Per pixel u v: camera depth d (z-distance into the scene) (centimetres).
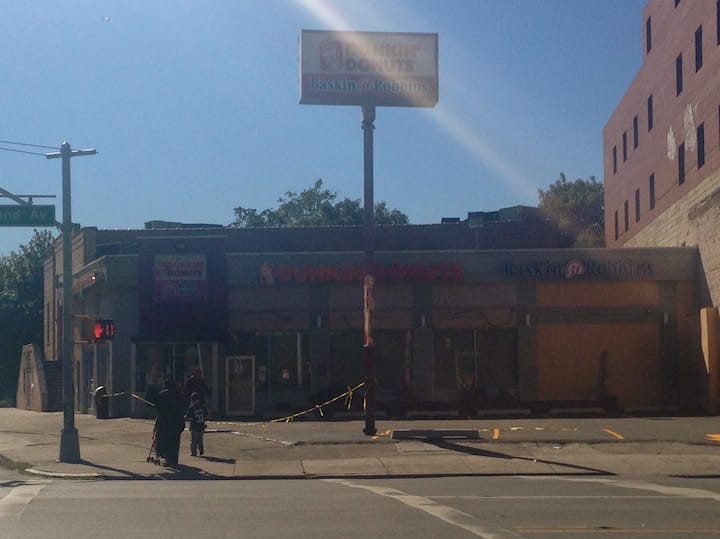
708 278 3472
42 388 4666
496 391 3594
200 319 3606
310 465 2031
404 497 1453
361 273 3609
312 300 3638
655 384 3597
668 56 4253
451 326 3622
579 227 8206
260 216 8881
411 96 2800
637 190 5025
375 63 2794
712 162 3506
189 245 3638
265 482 1788
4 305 7481
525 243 5316
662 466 1950
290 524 1174
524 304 3616
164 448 2031
